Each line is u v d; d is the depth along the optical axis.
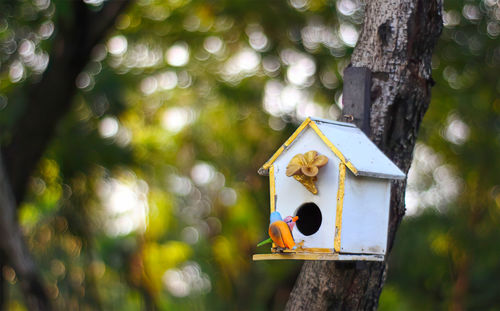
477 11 9.94
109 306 9.58
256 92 11.20
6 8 7.85
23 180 7.35
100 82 8.37
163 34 10.65
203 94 12.03
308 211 3.95
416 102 3.92
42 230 8.87
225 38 10.95
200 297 11.64
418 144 11.48
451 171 11.66
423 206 11.91
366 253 3.72
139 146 10.22
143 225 10.09
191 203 13.52
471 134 10.87
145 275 9.87
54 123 7.45
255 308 11.74
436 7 3.91
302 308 3.93
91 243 9.05
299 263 11.55
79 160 8.59
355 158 3.60
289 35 10.38
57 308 7.96
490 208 11.71
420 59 3.92
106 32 7.50
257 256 3.74
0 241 6.49
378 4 3.95
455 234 11.56
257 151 11.80
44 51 8.23
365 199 3.71
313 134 3.80
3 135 7.83
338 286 3.81
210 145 12.61
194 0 10.23
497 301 11.70
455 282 11.66
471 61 10.01
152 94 11.61
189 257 12.13
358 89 3.89
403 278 12.24
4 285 7.23
